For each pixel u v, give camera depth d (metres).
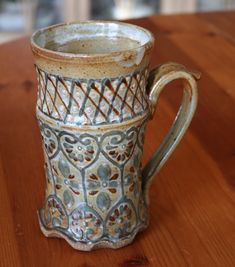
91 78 0.32
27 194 0.44
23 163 0.49
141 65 0.33
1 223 0.41
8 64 0.69
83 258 0.37
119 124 0.34
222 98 0.60
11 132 0.54
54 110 0.34
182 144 0.51
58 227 0.38
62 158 0.35
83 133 0.33
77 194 0.36
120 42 0.37
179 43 0.75
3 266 0.37
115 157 0.35
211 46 0.74
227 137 0.53
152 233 0.40
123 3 1.45
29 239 0.39
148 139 0.52
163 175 0.47
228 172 0.47
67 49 0.37
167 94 0.61
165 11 1.45
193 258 0.37
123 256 0.38
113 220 0.37
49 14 1.48
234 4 1.42
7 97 0.61
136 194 0.38
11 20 1.48
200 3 1.44
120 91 0.33
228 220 0.41
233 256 0.38
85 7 1.45
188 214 0.42
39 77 0.34
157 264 0.37
